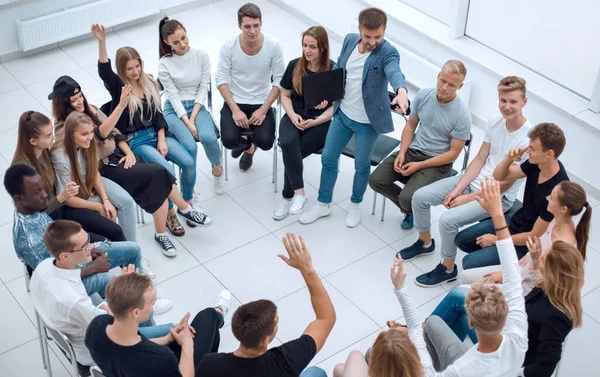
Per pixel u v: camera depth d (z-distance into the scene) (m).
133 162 4.62
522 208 4.11
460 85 4.34
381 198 5.34
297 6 7.35
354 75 4.58
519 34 5.58
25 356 4.05
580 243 3.56
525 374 3.25
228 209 5.18
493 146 4.41
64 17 6.64
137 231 4.96
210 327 3.49
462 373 2.97
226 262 4.73
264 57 5.07
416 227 4.66
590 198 5.27
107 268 3.79
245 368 2.82
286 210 5.10
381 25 4.30
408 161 4.75
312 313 4.37
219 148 5.09
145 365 2.92
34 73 6.50
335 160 4.88
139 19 7.30
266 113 5.16
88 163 4.21
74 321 3.31
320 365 4.04
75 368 3.43
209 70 5.22
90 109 4.51
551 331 3.17
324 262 4.73
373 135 4.75
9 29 6.53
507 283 3.23
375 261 4.76
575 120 5.12
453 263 4.54
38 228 3.71
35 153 3.97
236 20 7.42
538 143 3.77
